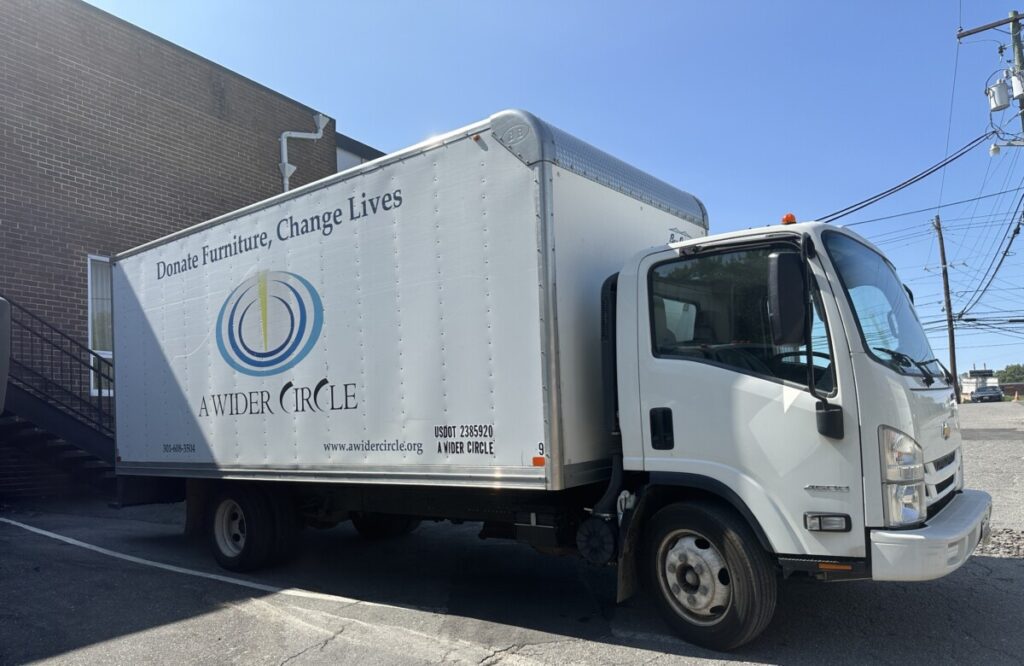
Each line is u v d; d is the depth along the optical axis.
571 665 4.36
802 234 4.27
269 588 6.28
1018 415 26.30
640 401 4.71
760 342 4.37
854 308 4.20
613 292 4.98
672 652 4.50
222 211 14.52
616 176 5.51
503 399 4.85
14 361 10.84
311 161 16.81
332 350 5.92
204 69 14.46
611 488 4.80
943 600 5.34
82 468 10.80
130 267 8.14
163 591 6.20
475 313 5.02
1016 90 18.22
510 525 5.61
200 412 7.13
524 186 4.82
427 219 5.32
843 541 4.03
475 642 4.82
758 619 4.28
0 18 11.32
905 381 4.23
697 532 4.50
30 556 7.50
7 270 11.15
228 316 6.86
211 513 7.16
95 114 12.49
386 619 5.36
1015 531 7.35
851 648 4.49
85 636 5.09
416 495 5.93
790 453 4.17
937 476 4.43
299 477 6.12
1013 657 4.31
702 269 4.63
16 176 11.34
